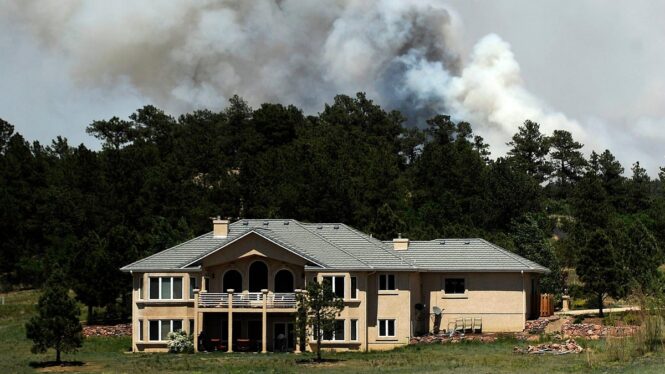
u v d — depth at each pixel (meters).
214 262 76.31
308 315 67.06
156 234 104.06
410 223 125.50
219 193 130.00
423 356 66.81
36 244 133.75
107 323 89.50
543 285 96.19
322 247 78.25
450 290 80.62
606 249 79.06
